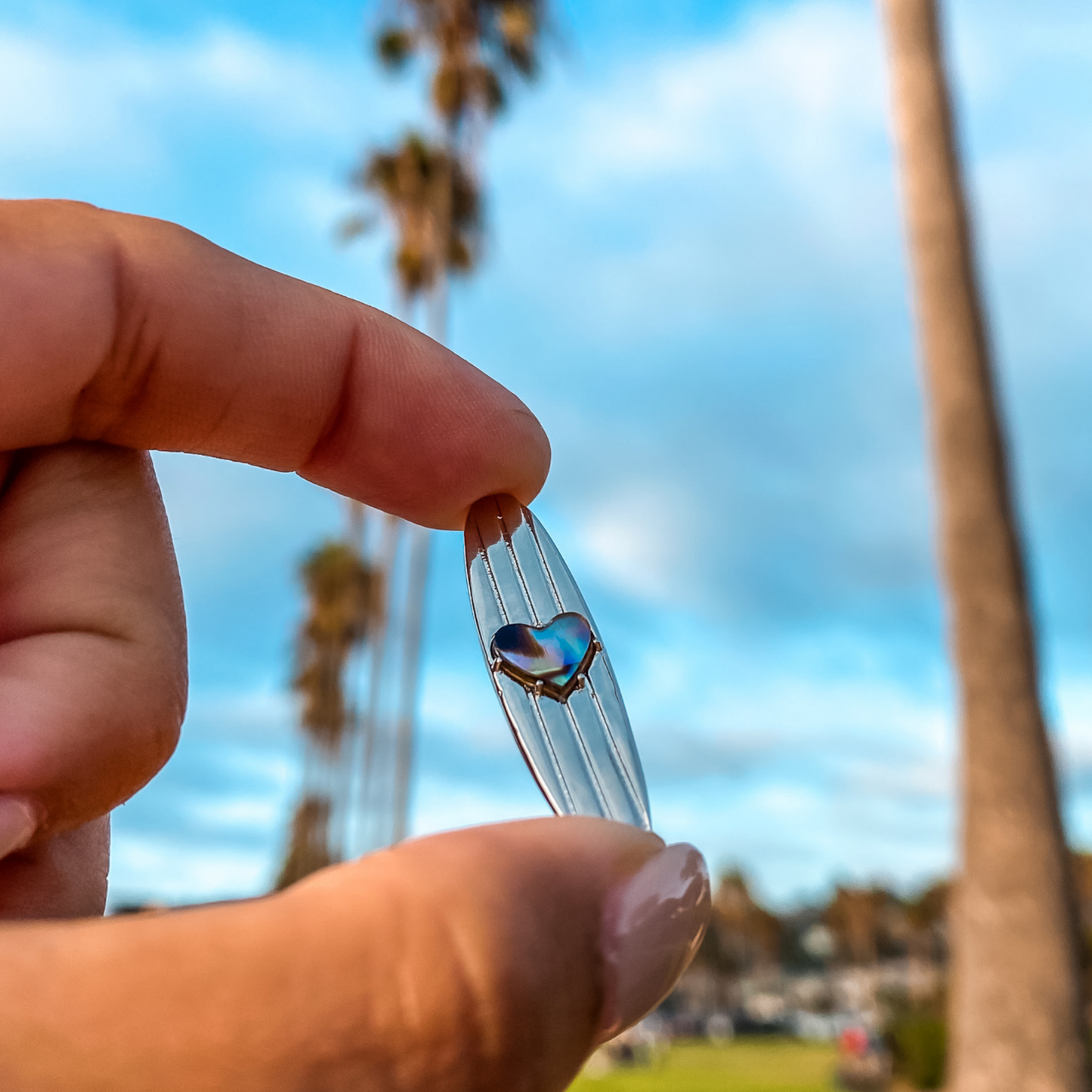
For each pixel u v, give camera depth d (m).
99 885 0.10
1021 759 1.00
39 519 0.10
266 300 0.11
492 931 0.06
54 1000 0.06
